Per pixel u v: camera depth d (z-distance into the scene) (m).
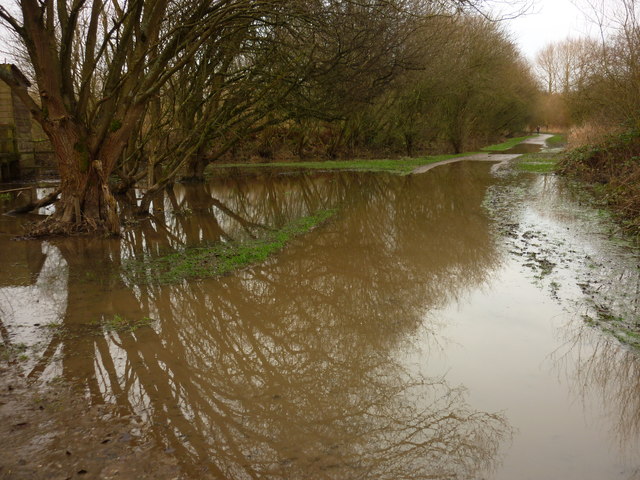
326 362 4.71
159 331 5.36
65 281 6.99
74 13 9.44
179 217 12.48
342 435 3.54
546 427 3.63
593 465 3.21
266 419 3.73
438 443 3.45
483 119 42.34
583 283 6.48
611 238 8.77
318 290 6.77
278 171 25.64
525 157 31.20
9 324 5.44
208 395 4.07
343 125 32.03
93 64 10.07
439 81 29.86
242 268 7.74
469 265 7.68
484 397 4.05
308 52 14.12
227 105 15.42
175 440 3.42
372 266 7.87
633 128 14.53
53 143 10.01
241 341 5.19
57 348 4.86
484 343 5.02
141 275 7.29
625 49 13.89
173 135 18.23
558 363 4.56
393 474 3.11
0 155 19.58
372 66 15.20
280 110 17.33
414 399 4.04
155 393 4.06
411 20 14.26
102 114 10.82
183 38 11.23
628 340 4.86
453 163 29.08
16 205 14.32
